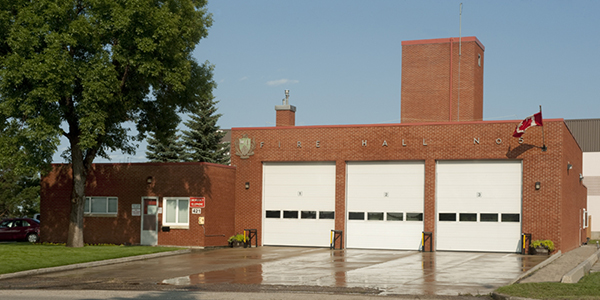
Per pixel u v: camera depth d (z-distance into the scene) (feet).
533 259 85.25
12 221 128.98
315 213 109.70
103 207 109.91
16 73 80.84
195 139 191.62
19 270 66.08
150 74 91.66
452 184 101.81
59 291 52.31
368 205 106.52
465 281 59.47
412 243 103.40
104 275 65.57
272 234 111.65
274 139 112.06
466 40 122.93
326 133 109.09
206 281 59.88
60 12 83.30
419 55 126.00
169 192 105.19
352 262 79.97
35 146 84.58
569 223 108.06
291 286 55.77
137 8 84.43
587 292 48.98
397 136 104.68
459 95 122.21
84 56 90.94
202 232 102.22
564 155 99.14
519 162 98.48
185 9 94.07
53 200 113.80
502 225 98.63
